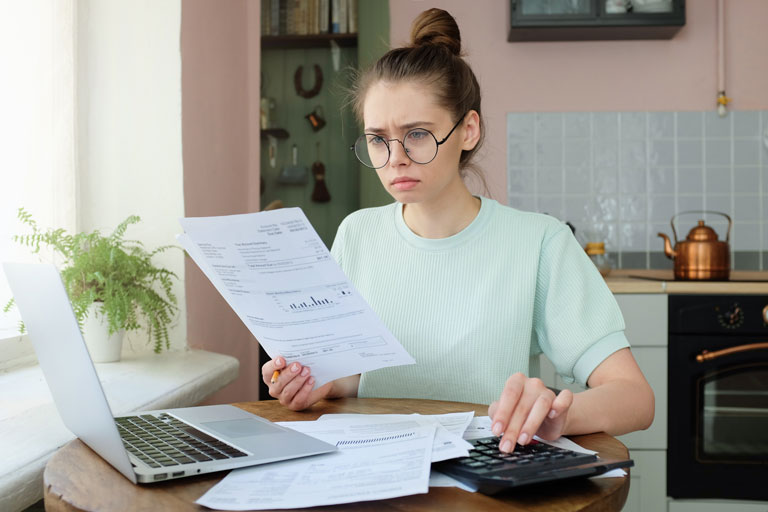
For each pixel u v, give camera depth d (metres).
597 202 3.10
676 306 2.47
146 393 1.34
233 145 2.45
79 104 1.86
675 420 2.47
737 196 3.06
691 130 3.07
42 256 1.65
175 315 1.88
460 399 1.16
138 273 1.65
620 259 3.10
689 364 2.46
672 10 2.84
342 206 3.11
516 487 0.67
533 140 3.12
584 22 2.86
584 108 3.10
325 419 0.94
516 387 0.75
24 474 0.85
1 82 1.53
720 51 3.02
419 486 0.63
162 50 1.86
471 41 3.12
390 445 0.76
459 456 0.71
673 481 2.47
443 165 1.01
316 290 0.81
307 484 0.66
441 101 0.99
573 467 0.68
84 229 1.87
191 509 0.62
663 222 3.09
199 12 2.03
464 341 1.16
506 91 3.12
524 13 2.88
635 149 3.09
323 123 3.10
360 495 0.62
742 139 3.06
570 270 1.14
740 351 2.42
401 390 1.19
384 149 1.01
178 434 0.82
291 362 0.96
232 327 2.36
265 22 3.09
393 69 1.00
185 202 1.89
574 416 0.86
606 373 1.02
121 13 1.86
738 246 3.07
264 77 3.12
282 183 3.11
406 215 1.25
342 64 3.11
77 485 0.69
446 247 1.20
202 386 1.53
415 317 1.19
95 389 0.66
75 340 0.66
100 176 1.88
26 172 1.62
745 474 2.44
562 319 1.09
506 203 3.12
